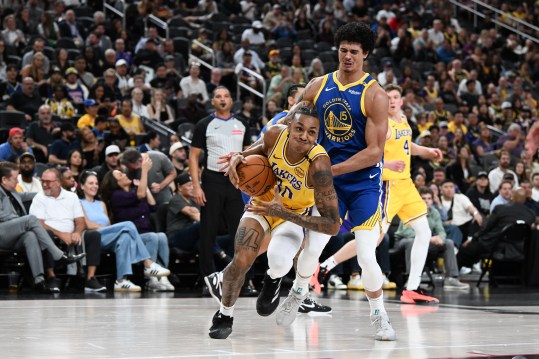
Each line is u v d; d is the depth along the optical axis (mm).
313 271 4410
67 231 8258
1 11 14633
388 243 9156
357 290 8750
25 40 14219
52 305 6195
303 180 4062
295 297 4492
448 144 13438
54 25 14312
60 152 10000
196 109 12477
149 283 8344
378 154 4348
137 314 5473
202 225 7684
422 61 17344
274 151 4066
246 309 6066
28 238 7719
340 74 4488
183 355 3490
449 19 19109
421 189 9680
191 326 4715
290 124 4016
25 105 11328
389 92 6871
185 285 9211
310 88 4594
